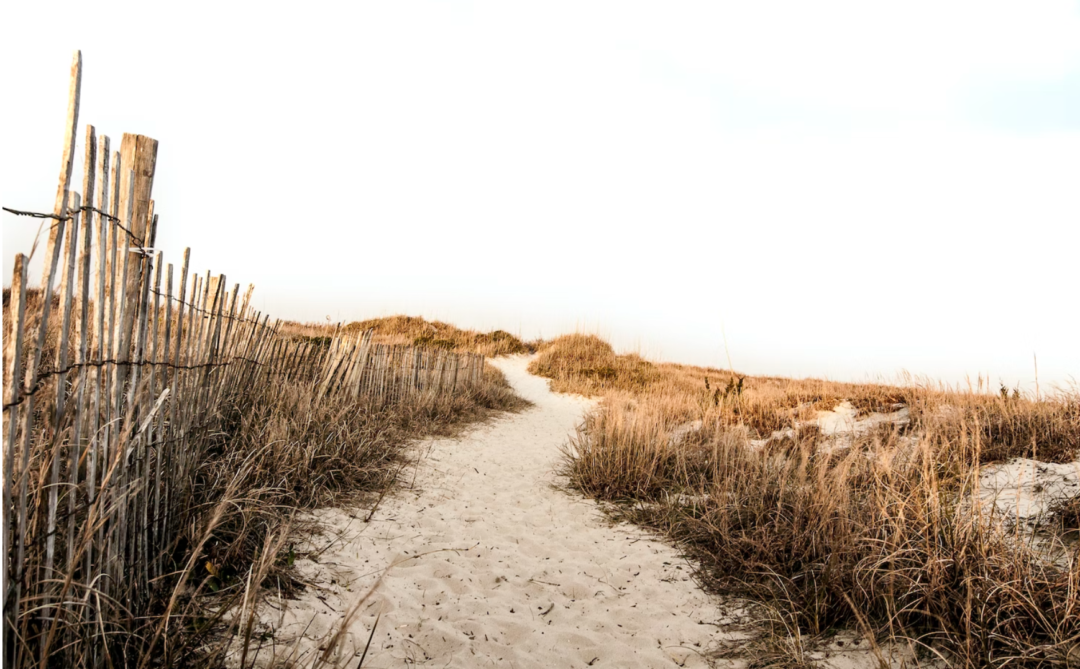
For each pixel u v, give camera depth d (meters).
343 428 5.77
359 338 8.40
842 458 5.57
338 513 4.42
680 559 4.23
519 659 2.91
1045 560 3.12
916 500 3.49
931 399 7.25
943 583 2.95
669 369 19.30
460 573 3.80
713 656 2.98
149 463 2.63
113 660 2.16
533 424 11.22
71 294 1.86
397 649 2.82
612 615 3.44
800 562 3.71
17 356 1.60
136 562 2.50
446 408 9.80
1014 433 5.41
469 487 5.93
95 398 2.11
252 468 4.15
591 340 21.53
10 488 1.62
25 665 1.75
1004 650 2.62
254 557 3.20
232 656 2.44
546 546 4.46
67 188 1.72
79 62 1.71
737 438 6.48
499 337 22.64
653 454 6.19
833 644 2.95
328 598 3.18
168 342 2.86
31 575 1.93
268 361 6.39
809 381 12.01
